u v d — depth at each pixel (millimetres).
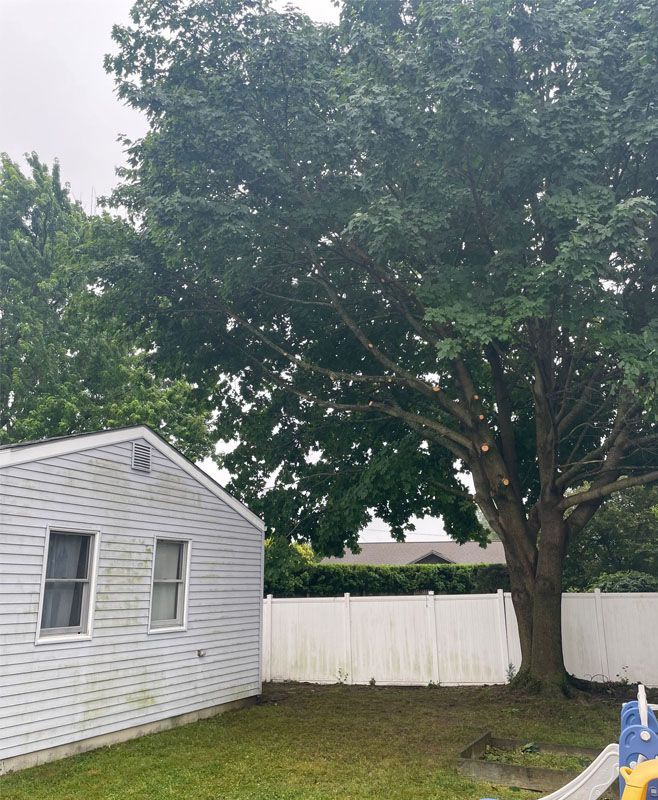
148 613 9570
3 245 23188
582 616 13641
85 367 23719
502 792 6484
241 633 11852
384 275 11391
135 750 8266
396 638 14227
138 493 9609
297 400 14828
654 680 13031
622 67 9680
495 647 13664
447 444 12930
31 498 7758
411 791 6492
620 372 11078
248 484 15430
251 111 10273
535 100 10195
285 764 7586
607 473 12242
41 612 7777
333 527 14242
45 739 7633
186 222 10023
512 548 12227
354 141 10016
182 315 12461
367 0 11875
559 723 9672
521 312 8820
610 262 10758
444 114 9344
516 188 10258
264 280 11844
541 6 9406
